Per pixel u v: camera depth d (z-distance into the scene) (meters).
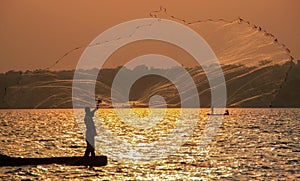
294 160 153.25
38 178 116.88
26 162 134.62
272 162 148.88
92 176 120.44
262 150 189.62
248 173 126.38
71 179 116.06
